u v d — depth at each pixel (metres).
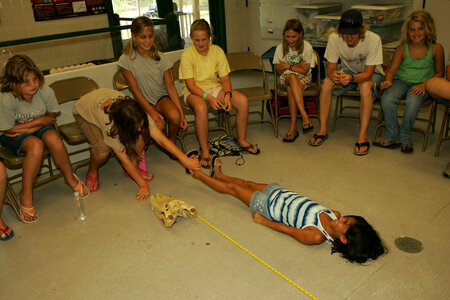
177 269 2.15
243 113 3.35
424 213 2.50
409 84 3.30
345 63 3.56
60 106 3.30
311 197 2.74
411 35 3.14
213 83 3.46
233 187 2.59
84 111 2.74
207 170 3.21
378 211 2.54
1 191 2.44
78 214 2.64
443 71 3.25
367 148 3.34
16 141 2.58
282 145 3.60
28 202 2.63
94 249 2.35
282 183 2.94
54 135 2.70
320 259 2.16
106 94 2.74
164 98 3.32
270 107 3.79
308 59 3.62
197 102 3.20
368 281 1.99
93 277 2.12
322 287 1.97
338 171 3.08
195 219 2.58
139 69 3.17
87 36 3.61
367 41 3.28
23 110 2.61
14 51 3.38
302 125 3.82
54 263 2.25
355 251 2.07
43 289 2.06
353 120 4.09
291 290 1.96
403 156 3.25
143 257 2.26
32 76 2.47
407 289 1.93
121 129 2.44
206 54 3.32
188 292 1.99
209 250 2.28
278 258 2.19
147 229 2.51
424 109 3.28
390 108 3.28
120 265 2.21
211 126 4.20
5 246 2.41
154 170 3.28
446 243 2.23
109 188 3.04
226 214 2.62
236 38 6.24
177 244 2.35
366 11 4.23
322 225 2.17
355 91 3.51
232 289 1.99
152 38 3.07
